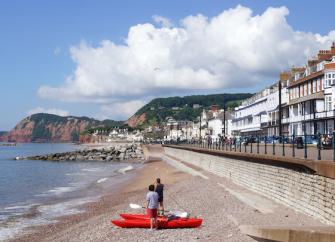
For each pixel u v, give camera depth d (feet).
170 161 256.32
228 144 166.50
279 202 72.64
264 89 277.64
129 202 106.01
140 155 392.06
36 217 94.68
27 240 72.95
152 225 63.21
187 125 591.37
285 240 44.37
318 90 181.78
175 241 55.16
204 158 167.43
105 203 110.22
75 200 120.16
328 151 92.32
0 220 91.66
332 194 51.26
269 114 251.60
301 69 241.35
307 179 59.72
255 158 86.38
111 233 64.13
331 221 51.52
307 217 59.06
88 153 419.95
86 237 65.26
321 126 173.27
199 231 60.13
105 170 248.93
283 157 66.64
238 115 352.69
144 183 155.33
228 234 55.42
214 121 422.82
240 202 80.38
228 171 119.85
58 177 203.92
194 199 90.84
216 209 75.97
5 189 154.30
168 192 110.32
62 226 83.30
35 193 140.46
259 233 49.37
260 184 85.51
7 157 480.64
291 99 214.69
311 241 41.16
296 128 201.16
